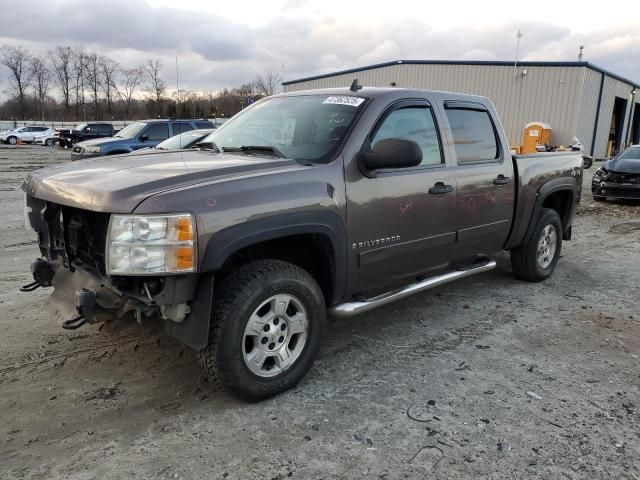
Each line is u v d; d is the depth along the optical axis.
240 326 3.10
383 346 4.23
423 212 4.11
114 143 15.59
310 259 3.72
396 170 3.91
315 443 2.93
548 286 5.92
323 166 3.49
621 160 13.10
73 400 3.29
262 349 3.26
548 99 28.62
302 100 4.32
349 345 4.23
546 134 27.23
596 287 5.94
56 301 3.44
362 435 3.01
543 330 4.65
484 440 3.00
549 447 2.95
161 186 2.92
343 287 3.70
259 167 3.34
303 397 3.41
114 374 3.63
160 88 65.44
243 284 3.12
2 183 14.34
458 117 4.61
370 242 3.76
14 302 4.91
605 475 2.73
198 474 2.66
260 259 3.44
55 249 3.57
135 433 2.98
